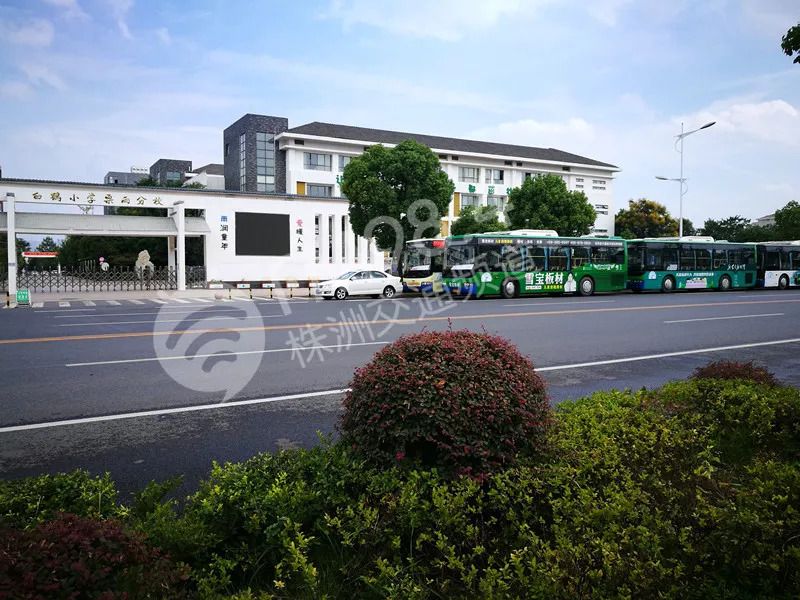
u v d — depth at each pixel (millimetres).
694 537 2551
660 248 26438
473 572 2305
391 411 3102
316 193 44844
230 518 2736
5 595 1616
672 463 3479
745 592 2342
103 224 27031
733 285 28766
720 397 4793
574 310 16297
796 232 42938
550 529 2668
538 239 22906
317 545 2783
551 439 3420
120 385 6844
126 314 16141
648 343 10203
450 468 3006
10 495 2797
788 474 3000
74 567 1763
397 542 2551
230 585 2498
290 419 5441
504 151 54938
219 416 5547
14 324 13562
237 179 46062
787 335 11305
